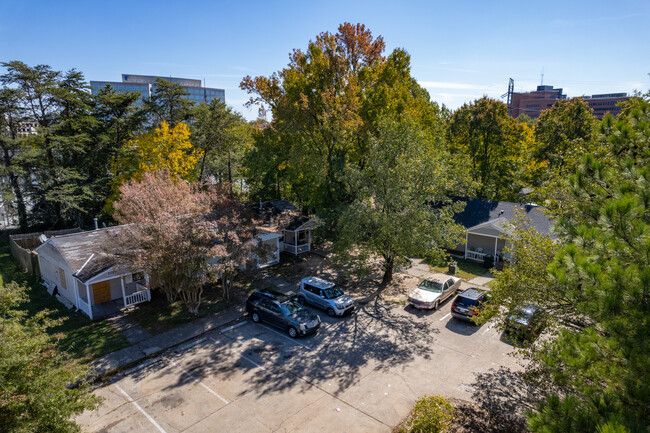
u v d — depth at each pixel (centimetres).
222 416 1098
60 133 3462
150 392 1217
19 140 3200
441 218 2011
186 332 1636
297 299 1973
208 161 4378
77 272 1825
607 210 618
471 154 3791
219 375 1315
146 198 1705
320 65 2598
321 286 1902
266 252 2002
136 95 3706
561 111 3950
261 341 1569
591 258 627
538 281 966
